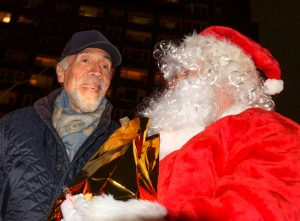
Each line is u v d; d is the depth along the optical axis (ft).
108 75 5.93
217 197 2.94
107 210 2.69
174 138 3.84
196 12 97.25
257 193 2.81
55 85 86.58
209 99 3.95
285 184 2.90
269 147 3.16
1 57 87.66
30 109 5.54
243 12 92.07
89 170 3.83
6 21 91.25
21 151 4.99
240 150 3.25
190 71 4.25
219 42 4.40
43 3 93.40
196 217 2.75
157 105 4.56
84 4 94.63
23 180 4.77
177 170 3.15
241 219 2.70
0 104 83.97
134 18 95.25
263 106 4.18
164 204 2.97
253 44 4.48
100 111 5.70
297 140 3.23
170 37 94.48
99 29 92.68
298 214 2.75
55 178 4.82
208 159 3.18
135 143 3.84
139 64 89.86
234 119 3.50
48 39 90.63
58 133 5.37
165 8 96.63
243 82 4.05
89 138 5.19
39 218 4.53
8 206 4.70
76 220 2.86
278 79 4.44
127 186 3.53
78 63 5.76
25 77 86.63
